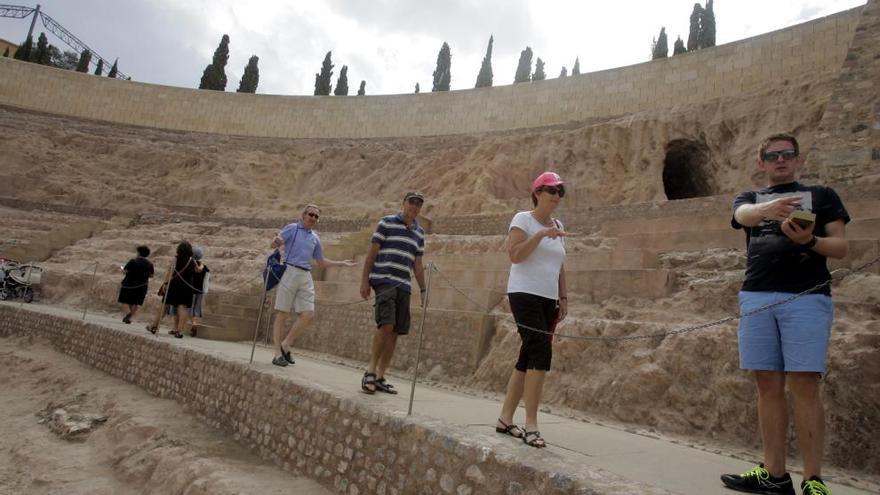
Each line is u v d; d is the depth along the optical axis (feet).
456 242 52.13
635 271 30.07
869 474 15.83
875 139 42.96
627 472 12.12
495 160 81.56
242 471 17.93
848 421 16.99
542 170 80.02
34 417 28.53
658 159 71.36
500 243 48.62
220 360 23.81
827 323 11.10
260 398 20.45
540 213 14.03
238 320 40.01
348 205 90.33
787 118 62.69
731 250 33.01
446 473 12.53
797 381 11.19
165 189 97.76
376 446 14.75
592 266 34.22
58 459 22.66
